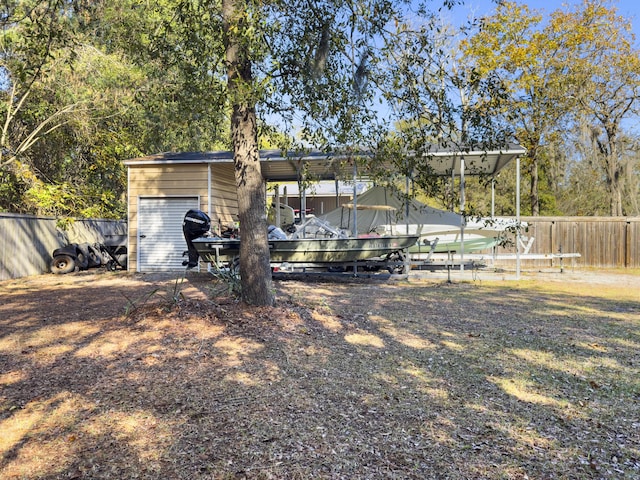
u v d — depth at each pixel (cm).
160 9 706
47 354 504
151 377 437
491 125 675
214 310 641
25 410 367
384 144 729
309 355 512
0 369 459
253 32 552
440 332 636
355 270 1252
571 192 2358
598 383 442
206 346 522
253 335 562
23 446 312
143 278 1214
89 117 1556
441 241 1387
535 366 492
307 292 988
